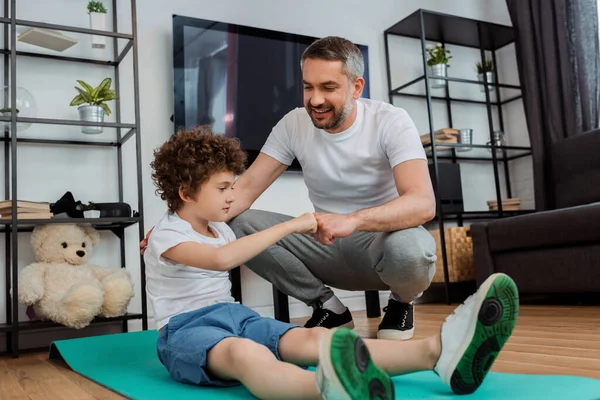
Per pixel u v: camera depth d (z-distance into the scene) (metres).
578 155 3.00
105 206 2.29
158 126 2.71
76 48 2.56
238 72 2.89
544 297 3.00
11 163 2.22
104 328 2.44
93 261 2.47
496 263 2.80
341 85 1.56
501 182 3.91
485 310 0.84
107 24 2.65
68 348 1.81
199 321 1.16
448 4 3.84
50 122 2.15
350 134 1.69
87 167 2.52
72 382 1.38
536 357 1.30
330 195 1.80
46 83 2.48
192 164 1.22
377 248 1.60
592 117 3.18
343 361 0.69
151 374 1.34
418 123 3.61
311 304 1.87
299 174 3.06
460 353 0.86
